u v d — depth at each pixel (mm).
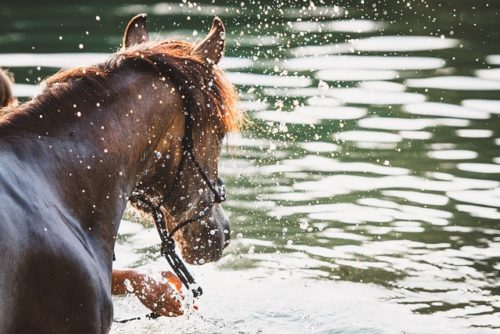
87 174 6457
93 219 6504
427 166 13547
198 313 9281
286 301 9609
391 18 25297
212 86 7121
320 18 25625
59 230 6043
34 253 5809
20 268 5684
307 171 13484
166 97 6938
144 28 7598
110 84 6746
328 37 22828
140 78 6867
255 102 16625
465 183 12875
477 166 13500
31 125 6316
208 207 7496
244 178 13188
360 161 13797
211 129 7145
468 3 27375
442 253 10820
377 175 13250
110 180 6621
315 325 9055
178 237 7680
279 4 28188
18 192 5887
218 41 7227
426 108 16328
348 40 22375
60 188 6277
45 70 19250
